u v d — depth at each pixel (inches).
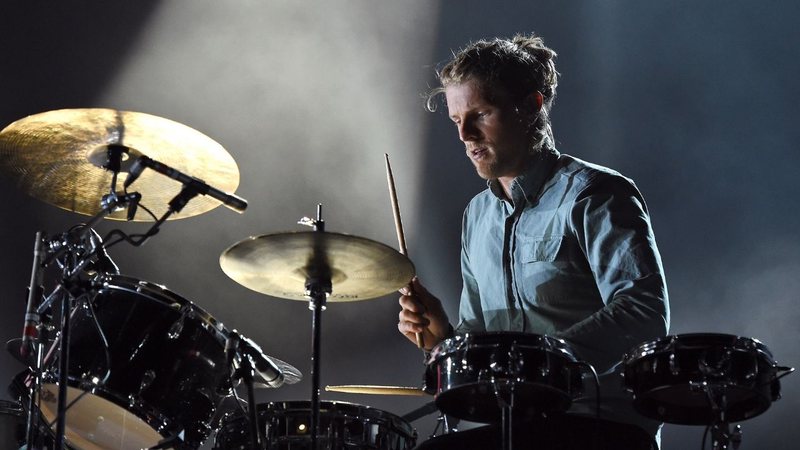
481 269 459.2
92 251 429.1
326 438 448.1
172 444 442.6
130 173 426.6
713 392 356.5
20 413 568.1
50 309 441.4
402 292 446.3
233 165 480.7
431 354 374.9
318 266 421.1
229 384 450.9
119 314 448.1
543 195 442.3
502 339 359.3
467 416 383.9
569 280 427.5
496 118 444.8
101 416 467.8
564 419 370.3
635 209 418.3
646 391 359.3
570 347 366.6
